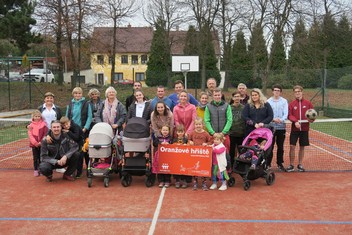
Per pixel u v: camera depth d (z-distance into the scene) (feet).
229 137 27.63
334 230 17.75
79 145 27.45
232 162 28.25
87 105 28.37
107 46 110.22
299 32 101.81
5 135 55.01
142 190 24.84
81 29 98.32
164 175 25.91
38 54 167.84
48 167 26.11
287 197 23.08
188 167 24.95
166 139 25.93
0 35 83.51
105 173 25.45
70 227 18.21
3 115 68.85
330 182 26.68
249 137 25.91
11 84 96.27
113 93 27.78
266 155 25.13
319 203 21.86
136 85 29.50
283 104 28.76
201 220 19.04
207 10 116.26
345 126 63.93
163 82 86.07
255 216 19.65
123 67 196.44
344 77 73.92
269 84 87.04
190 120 26.45
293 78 85.30
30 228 18.13
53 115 28.94
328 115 77.71
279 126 29.07
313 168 31.60
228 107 26.07
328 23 107.65
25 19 82.58
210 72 110.63
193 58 87.61
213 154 24.84
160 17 134.00
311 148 42.24
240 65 148.77
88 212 20.36
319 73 81.41
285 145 45.34
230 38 118.93
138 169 24.89
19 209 20.97
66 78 153.28
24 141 49.42
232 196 23.35
